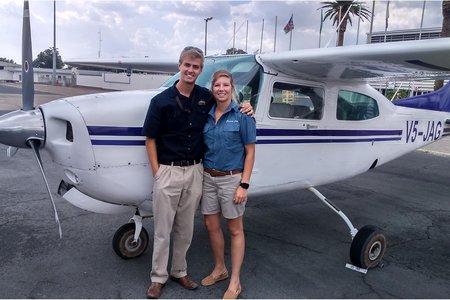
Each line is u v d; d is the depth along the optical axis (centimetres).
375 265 341
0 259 324
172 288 289
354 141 406
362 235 330
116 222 411
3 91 2830
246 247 370
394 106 454
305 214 474
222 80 256
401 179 689
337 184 637
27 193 500
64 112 262
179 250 284
